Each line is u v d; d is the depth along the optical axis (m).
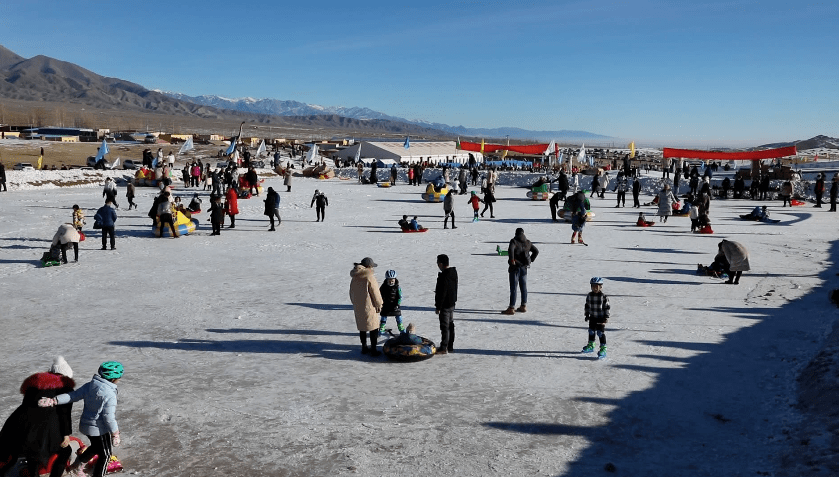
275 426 7.83
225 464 6.84
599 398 8.77
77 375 9.59
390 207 37.41
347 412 8.28
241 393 8.95
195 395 8.85
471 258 20.73
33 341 11.50
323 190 49.31
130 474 6.60
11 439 6.08
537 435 7.60
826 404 7.98
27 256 20.66
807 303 14.17
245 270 18.66
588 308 10.59
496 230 27.72
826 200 42.16
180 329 12.33
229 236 25.69
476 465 6.82
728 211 36.09
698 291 15.67
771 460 6.92
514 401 8.67
